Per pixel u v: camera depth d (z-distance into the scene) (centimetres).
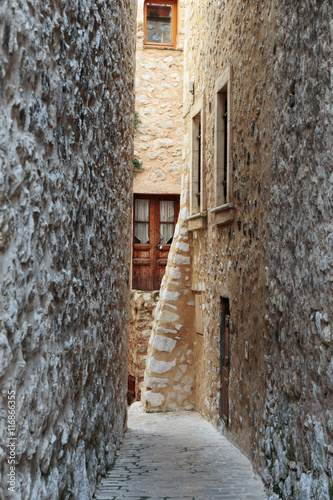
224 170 738
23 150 233
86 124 377
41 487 265
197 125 926
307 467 362
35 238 254
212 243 782
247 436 566
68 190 325
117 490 431
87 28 369
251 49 559
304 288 376
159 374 952
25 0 236
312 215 361
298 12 395
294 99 405
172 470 513
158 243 1298
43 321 270
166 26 1259
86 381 392
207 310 826
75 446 353
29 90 246
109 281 517
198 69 891
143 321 1095
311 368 359
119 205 586
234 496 425
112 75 505
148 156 1241
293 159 407
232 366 643
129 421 861
